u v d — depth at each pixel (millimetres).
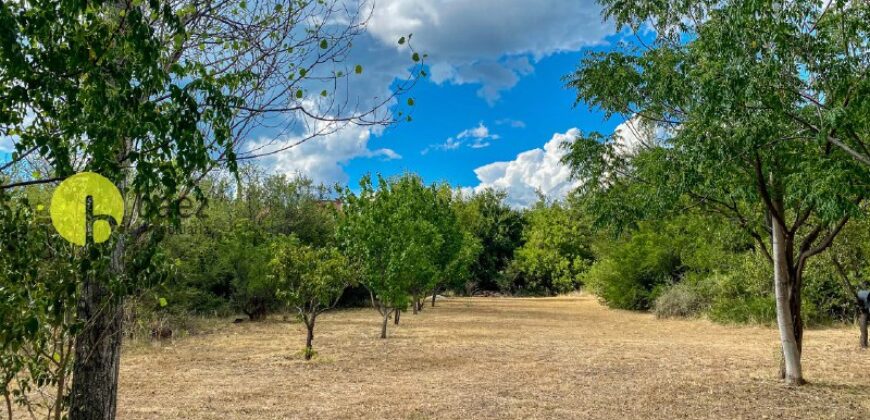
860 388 8055
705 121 6266
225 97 2496
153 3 2275
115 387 3666
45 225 2672
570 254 39406
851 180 5953
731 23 5648
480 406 6973
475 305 28109
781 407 7023
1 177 2689
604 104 8500
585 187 9008
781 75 5926
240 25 3486
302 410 6742
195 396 7469
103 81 2096
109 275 2639
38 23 2000
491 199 44375
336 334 14945
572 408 6898
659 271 23562
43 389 6570
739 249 17641
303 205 25438
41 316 2551
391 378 8789
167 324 13828
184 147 2270
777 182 8102
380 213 14109
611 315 22031
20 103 2242
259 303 19125
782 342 8547
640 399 7383
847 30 5707
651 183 8305
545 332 15555
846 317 16766
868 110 5625
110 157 2225
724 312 18078
